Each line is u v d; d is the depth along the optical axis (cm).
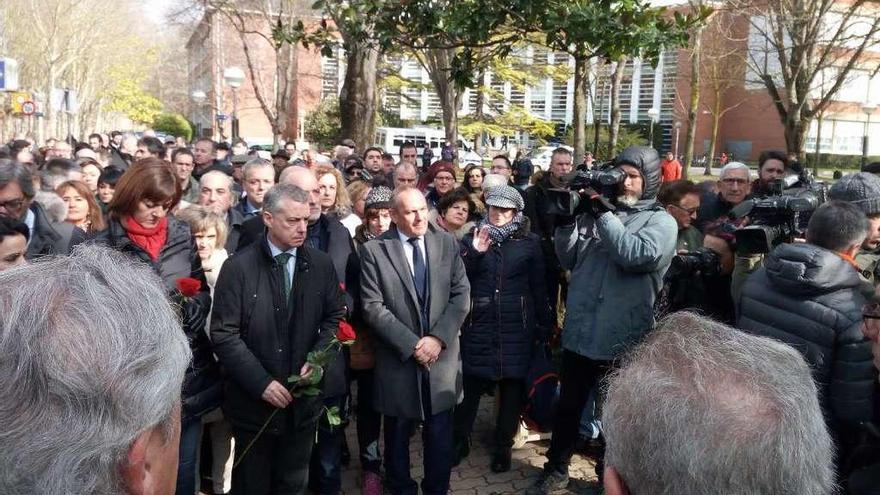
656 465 101
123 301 100
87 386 90
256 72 2733
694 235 416
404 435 360
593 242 356
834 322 251
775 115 4306
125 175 300
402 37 506
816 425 105
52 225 362
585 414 434
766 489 96
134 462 97
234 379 295
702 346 111
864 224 261
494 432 455
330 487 367
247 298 296
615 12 395
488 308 396
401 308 349
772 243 285
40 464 88
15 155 789
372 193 442
